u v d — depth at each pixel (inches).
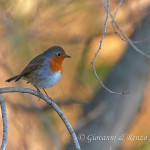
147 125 541.3
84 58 562.9
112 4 566.9
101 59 563.8
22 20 550.6
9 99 503.2
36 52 550.0
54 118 543.8
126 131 521.3
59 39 566.9
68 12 572.1
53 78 380.8
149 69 520.7
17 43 543.2
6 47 537.6
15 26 544.7
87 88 556.1
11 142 469.7
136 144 510.3
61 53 379.9
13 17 541.3
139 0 555.2
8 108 496.7
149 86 558.3
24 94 511.2
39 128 498.0
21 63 537.3
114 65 541.3
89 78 557.3
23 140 474.6
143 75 519.8
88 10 581.6
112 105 509.4
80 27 589.3
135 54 527.2
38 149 474.3
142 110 550.9
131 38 544.7
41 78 379.9
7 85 510.3
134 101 514.6
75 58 569.6
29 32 551.5
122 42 554.6
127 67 525.0
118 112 509.0
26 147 471.5
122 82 517.3
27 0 551.5
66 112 527.8
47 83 382.0
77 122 510.0
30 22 554.6
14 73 524.4
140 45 529.7
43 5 561.3
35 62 379.9
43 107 531.8
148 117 546.0
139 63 523.2
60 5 566.6
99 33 575.2
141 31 539.5
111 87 518.6
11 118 488.7
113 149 501.4
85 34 577.9
